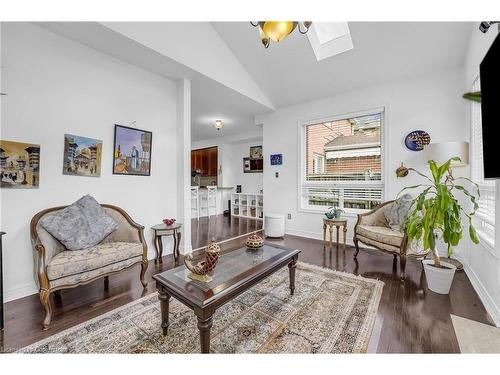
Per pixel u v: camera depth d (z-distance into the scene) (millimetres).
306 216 4355
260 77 3906
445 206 1950
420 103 3182
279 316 1772
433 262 2297
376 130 3654
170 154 3314
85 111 2477
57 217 2047
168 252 3316
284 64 3506
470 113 2611
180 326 1655
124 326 1651
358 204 3869
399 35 2693
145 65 2885
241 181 7430
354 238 3158
